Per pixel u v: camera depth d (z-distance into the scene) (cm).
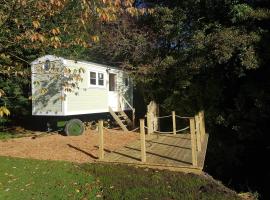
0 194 811
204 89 1902
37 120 1989
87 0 741
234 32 1605
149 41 2233
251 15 1623
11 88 1770
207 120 1830
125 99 2155
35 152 1280
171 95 2047
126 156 1159
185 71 1891
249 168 1642
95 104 1836
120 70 2091
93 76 1822
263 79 1658
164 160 1082
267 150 1634
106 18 710
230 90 1869
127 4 768
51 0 698
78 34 931
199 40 1741
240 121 1712
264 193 1355
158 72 2019
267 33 1560
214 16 1958
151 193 835
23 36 811
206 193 859
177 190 862
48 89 1638
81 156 1211
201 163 1051
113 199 797
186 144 1351
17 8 759
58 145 1398
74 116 1845
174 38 2161
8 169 1020
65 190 852
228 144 1748
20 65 997
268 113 1534
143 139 1066
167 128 2052
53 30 806
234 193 955
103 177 952
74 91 1666
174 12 2114
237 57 1631
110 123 2080
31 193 825
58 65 1589
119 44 2258
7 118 1912
